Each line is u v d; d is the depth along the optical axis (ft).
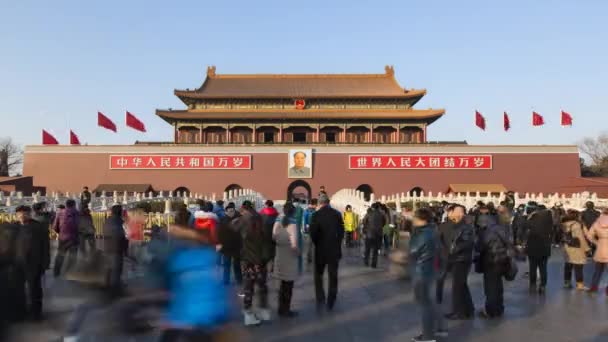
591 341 34.35
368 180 237.04
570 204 138.51
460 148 235.81
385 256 81.30
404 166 236.63
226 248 46.26
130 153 238.07
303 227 98.53
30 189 230.68
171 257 24.57
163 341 24.41
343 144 239.50
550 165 234.17
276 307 44.62
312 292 51.13
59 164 238.27
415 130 259.39
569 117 230.27
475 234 46.50
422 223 34.99
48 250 39.88
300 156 238.07
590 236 52.08
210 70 284.61
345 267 69.15
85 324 33.58
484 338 34.99
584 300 47.67
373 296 49.08
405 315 41.39
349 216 93.20
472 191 223.51
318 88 275.18
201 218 47.26
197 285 24.03
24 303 32.78
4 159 355.15
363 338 34.83
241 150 239.30
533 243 51.31
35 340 33.12
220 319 24.32
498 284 41.09
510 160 235.40
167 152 237.86
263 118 250.37
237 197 151.12
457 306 40.55
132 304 30.25
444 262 40.22
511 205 69.36
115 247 41.96
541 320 40.01
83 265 33.40
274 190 237.45
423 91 251.39
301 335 35.55
